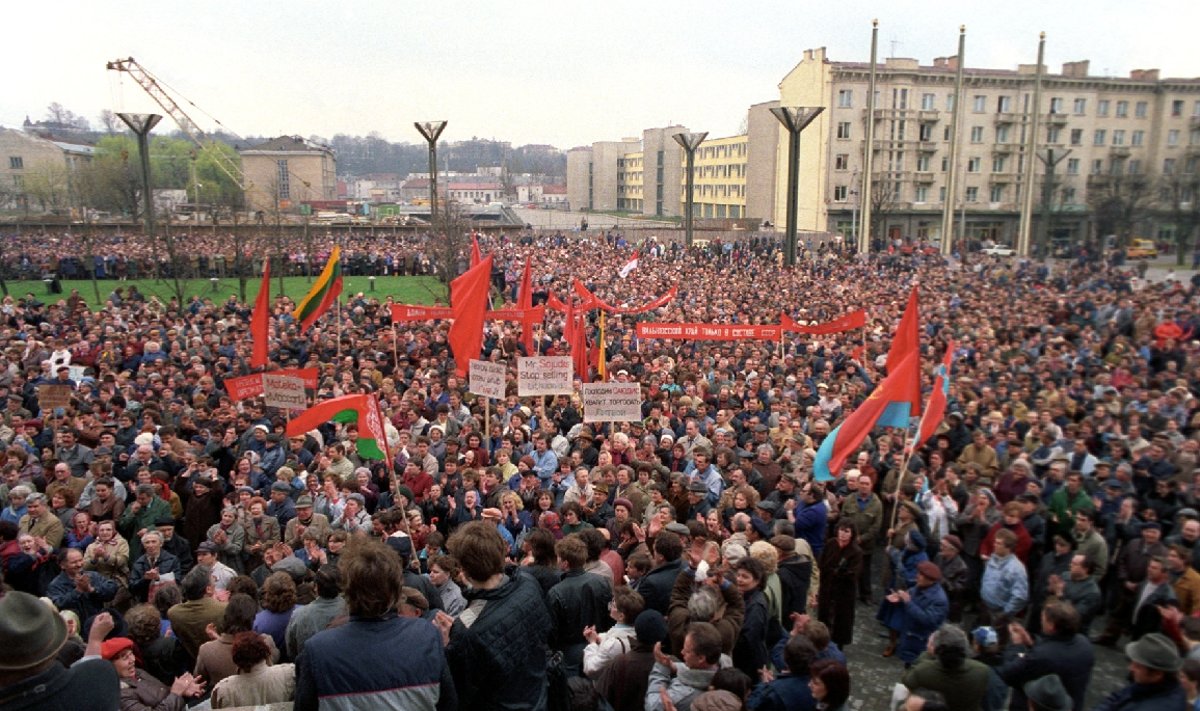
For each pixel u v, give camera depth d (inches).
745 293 1328.7
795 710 222.8
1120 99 3230.8
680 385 746.8
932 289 1460.4
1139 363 799.1
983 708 252.5
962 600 394.9
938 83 3154.5
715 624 248.4
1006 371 751.7
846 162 3174.2
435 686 148.9
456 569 298.2
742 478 435.2
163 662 266.2
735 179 4259.4
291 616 262.1
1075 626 263.7
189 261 1876.2
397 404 625.3
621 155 6195.9
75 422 526.9
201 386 664.4
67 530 401.4
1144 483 470.9
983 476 493.4
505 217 4215.1
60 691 126.3
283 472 437.1
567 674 227.5
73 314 1070.4
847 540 368.8
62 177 3858.3
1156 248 2886.3
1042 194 3009.4
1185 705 220.8
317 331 933.8
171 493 448.5
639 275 1582.2
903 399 435.5
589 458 528.7
